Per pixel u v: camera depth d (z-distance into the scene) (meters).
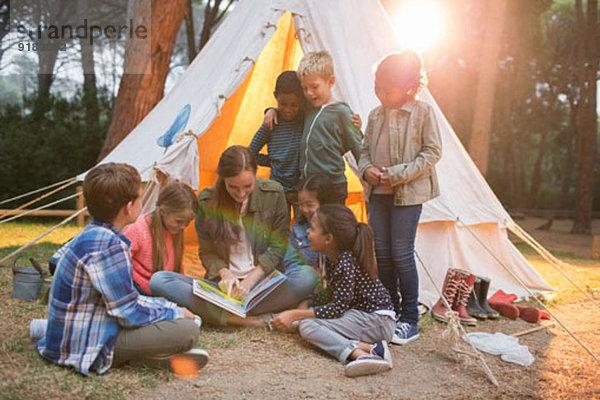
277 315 3.25
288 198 4.11
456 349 2.82
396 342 3.11
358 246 2.92
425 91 4.67
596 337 3.50
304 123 3.88
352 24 4.49
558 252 9.07
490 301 4.05
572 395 2.46
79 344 2.25
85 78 16.72
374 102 4.26
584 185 13.32
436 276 4.13
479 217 4.44
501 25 8.88
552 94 22.88
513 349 3.04
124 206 2.27
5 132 11.16
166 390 2.23
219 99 4.00
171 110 4.83
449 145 4.59
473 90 19.58
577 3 13.55
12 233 7.76
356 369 2.54
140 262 3.12
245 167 3.08
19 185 10.73
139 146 4.75
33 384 2.09
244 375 2.48
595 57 13.36
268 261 3.36
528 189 28.17
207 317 3.10
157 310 2.37
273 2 4.40
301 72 3.66
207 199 3.33
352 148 3.69
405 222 3.20
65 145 11.03
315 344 2.85
